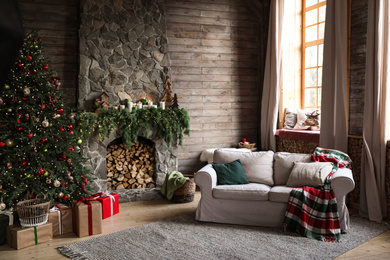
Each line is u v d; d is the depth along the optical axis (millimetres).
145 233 3801
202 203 4164
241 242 3518
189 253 3256
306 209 3746
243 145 6434
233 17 6582
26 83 3986
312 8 6043
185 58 6305
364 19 4422
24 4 5316
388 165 4203
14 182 3861
